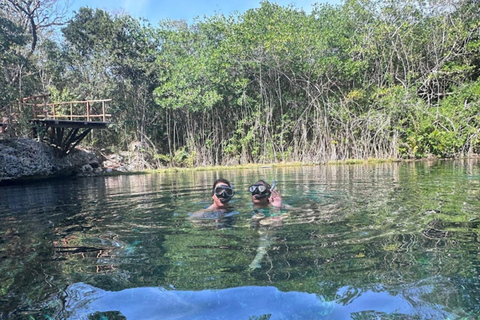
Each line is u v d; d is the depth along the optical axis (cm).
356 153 1605
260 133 1742
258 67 1666
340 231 287
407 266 203
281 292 175
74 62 1895
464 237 258
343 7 1742
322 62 1579
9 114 1296
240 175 1005
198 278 197
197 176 1064
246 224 326
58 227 353
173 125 1948
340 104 1633
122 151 1944
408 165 1158
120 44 1823
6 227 365
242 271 205
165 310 163
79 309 168
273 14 1708
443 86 1717
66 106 1759
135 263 228
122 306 169
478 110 1491
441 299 163
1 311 169
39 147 1278
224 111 1861
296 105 1717
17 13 1831
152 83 1880
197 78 1648
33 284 202
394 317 149
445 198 437
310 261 217
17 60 1320
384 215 344
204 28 1798
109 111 1870
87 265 229
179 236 292
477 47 1620
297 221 330
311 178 784
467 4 1695
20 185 991
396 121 1588
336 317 150
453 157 1477
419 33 1678
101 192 680
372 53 1617
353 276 192
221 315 157
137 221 364
